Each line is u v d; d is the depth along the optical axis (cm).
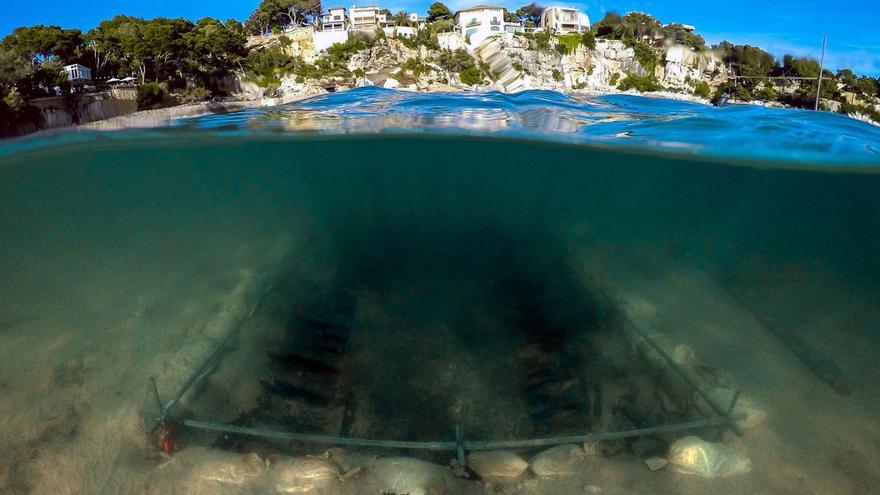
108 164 1100
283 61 6069
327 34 7000
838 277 756
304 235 907
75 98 2541
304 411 467
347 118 1000
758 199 1130
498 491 388
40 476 388
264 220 1036
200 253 781
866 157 757
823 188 1043
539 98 1238
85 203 1123
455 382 505
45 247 808
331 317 593
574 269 743
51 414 442
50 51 3672
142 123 994
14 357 505
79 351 521
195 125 928
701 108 1141
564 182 1339
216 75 5038
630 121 924
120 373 491
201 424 407
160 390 467
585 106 1147
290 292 638
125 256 762
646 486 391
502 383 504
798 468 402
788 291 689
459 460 404
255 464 402
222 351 519
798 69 3303
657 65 7088
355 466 405
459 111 1077
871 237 963
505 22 8412
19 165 1023
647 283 696
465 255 809
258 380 494
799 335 564
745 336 558
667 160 972
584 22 8700
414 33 7525
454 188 1491
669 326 574
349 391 492
